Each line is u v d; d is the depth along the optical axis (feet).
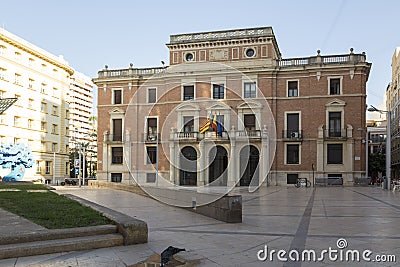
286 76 132.26
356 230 28.58
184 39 139.33
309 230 28.48
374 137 247.50
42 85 171.94
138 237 23.11
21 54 157.99
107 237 22.36
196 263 19.40
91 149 282.77
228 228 29.17
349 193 80.89
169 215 36.17
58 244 20.72
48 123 174.70
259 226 30.22
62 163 183.62
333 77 128.36
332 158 128.26
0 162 100.22
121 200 52.11
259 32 133.28
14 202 37.32
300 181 121.49
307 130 129.49
